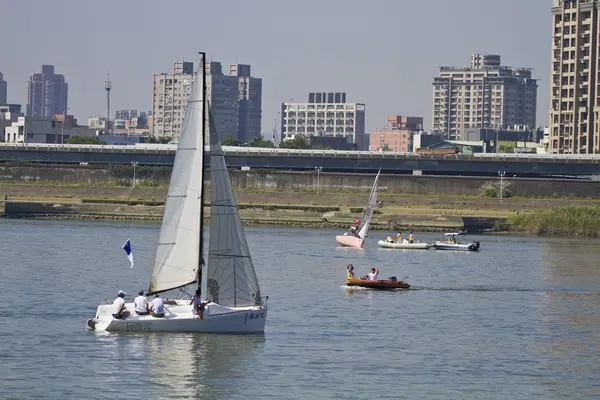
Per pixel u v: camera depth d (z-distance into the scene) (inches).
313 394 7401.6
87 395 7185.0
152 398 7160.4
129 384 7485.2
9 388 7298.2
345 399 7308.1
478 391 7662.4
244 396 7283.5
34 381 7495.1
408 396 7450.8
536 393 7662.4
